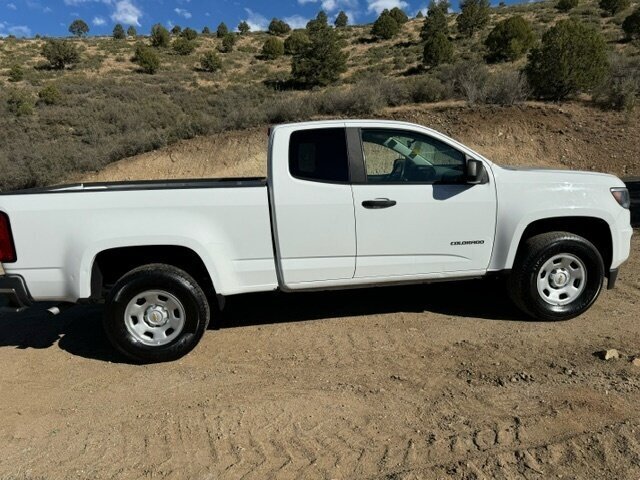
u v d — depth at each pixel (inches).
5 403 156.3
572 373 155.5
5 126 1103.0
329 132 185.6
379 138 190.2
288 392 153.7
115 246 170.1
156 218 171.9
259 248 180.4
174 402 151.8
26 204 167.8
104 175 885.2
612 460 115.9
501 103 874.1
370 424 134.9
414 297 231.9
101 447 131.3
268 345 188.4
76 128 1078.4
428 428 131.6
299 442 128.6
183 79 1723.7
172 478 117.6
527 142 795.4
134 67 1932.8
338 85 1505.9
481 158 193.9
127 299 172.7
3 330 215.8
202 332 179.2
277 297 238.2
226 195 176.4
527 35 1413.6
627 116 797.9
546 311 195.3
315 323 207.2
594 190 197.0
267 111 952.3
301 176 180.5
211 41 2508.6
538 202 193.0
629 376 151.4
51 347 196.4
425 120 865.5
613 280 204.1
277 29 2682.1
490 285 243.4
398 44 1982.0
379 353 177.3
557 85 866.1
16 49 2284.7
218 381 163.5
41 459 127.6
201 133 932.0
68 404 154.0
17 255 168.4
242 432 134.3
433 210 187.3
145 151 919.7
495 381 153.8
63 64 1937.7
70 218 168.7
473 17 1835.6
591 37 847.1
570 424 129.4
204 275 191.0
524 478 111.6
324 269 184.5
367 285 191.0
